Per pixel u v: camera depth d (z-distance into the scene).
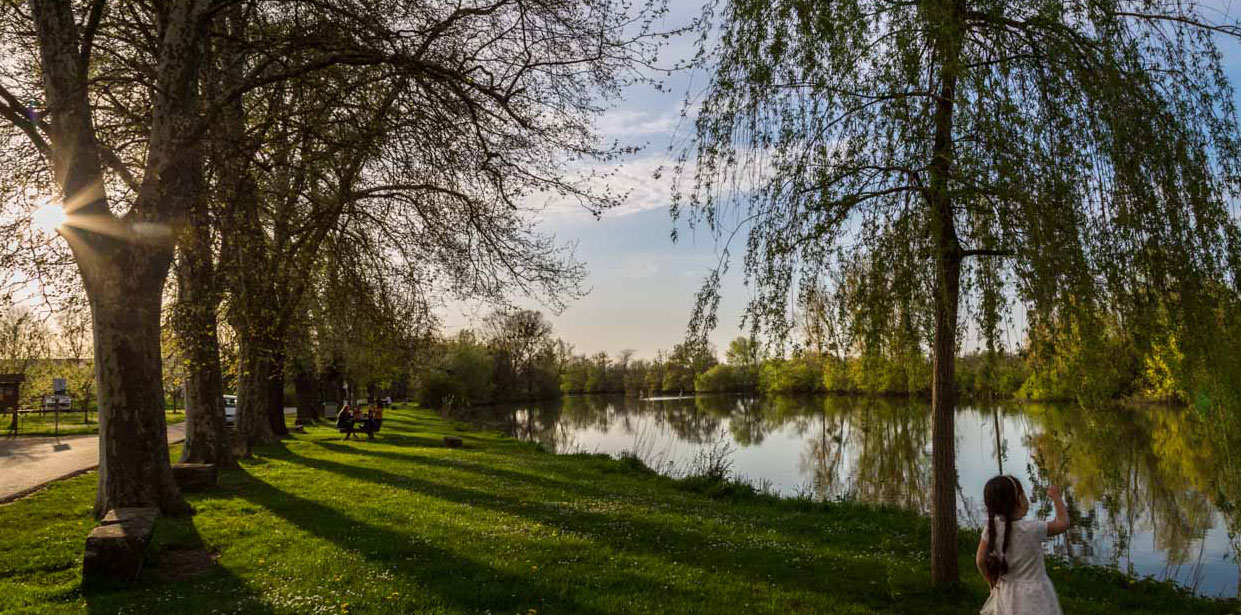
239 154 12.18
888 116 6.30
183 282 15.80
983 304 6.32
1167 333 5.82
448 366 73.19
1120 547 13.56
